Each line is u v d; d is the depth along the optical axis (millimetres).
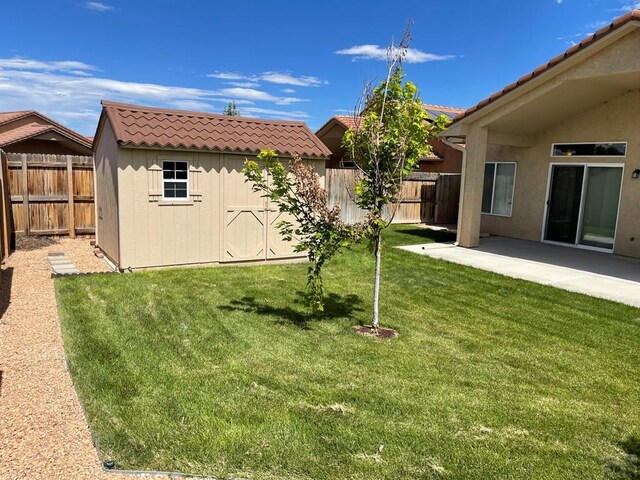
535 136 13562
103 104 8617
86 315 6070
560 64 9594
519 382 4570
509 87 10672
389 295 7715
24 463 3018
